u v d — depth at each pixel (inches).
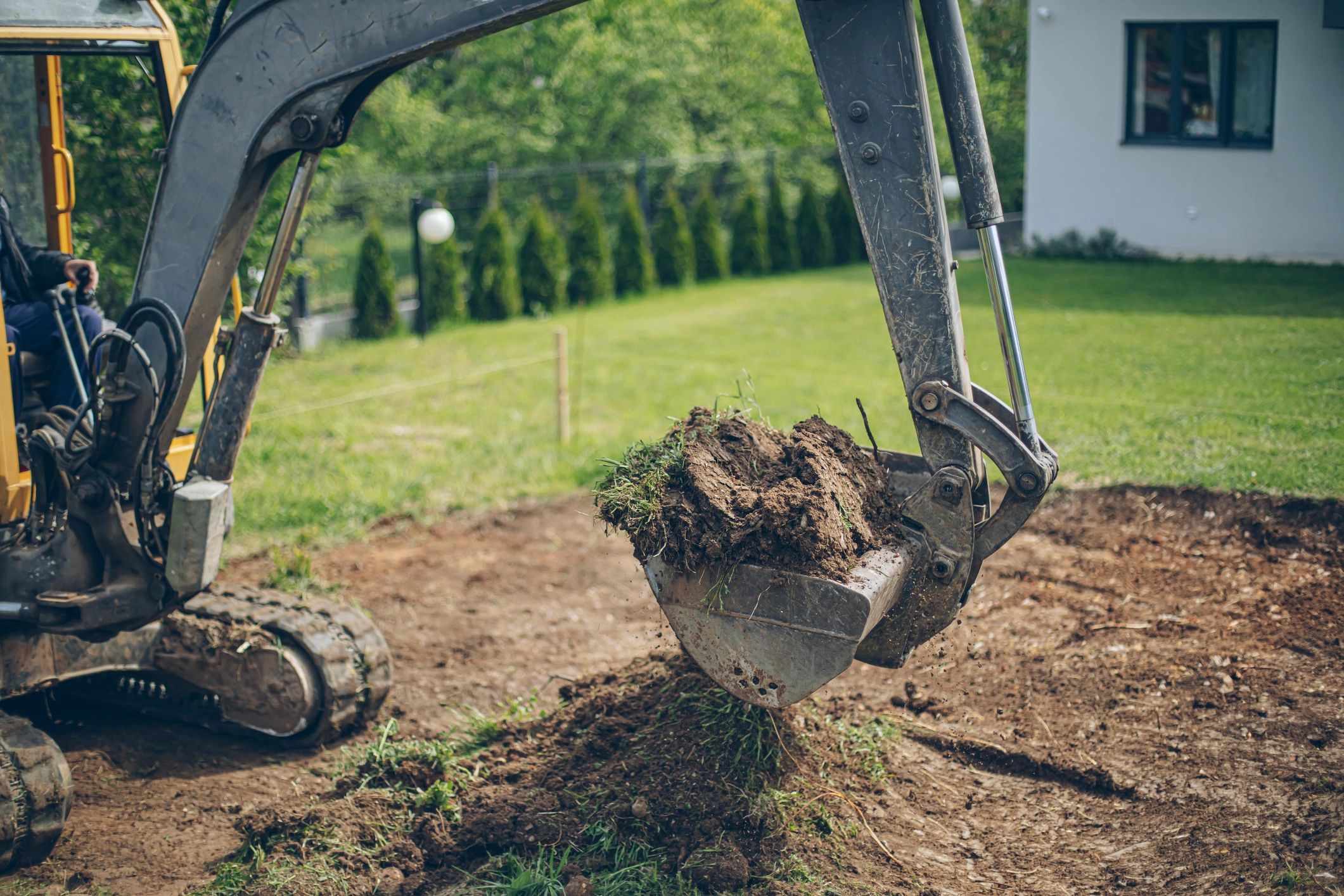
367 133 914.7
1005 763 190.2
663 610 153.6
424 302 600.7
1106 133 605.9
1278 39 532.1
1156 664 215.5
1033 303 513.7
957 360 148.9
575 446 377.1
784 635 146.5
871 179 145.9
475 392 456.8
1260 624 226.5
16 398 194.5
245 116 163.5
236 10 162.2
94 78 339.3
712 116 1118.4
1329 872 148.6
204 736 214.7
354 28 155.9
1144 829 167.6
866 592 141.6
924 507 155.5
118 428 178.1
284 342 177.0
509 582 285.4
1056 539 285.6
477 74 1004.6
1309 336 406.6
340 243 902.4
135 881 167.3
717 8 1109.7
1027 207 642.8
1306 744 183.0
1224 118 565.9
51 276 209.8
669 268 744.3
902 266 147.4
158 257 171.9
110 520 180.9
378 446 385.4
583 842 165.2
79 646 202.1
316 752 207.5
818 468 154.4
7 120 233.3
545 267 661.9
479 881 160.6
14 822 164.7
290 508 326.0
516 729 203.8
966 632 239.9
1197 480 292.7
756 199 784.9
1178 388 365.7
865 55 142.9
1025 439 152.4
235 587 229.3
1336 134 523.5
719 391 440.8
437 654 246.2
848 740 192.1
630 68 992.9
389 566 295.7
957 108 143.4
